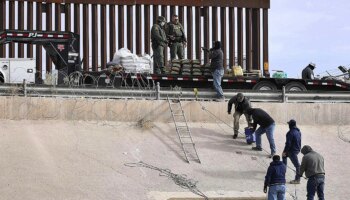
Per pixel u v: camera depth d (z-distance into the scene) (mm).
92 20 63312
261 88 51281
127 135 41312
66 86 43406
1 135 39000
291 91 46938
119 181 35500
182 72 50062
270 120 40250
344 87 52625
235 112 42469
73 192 33562
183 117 43781
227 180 37375
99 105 42594
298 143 38156
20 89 42594
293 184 38094
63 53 50031
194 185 36125
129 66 49719
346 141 44438
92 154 38250
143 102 43312
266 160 40250
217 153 40562
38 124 41125
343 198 36344
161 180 36375
